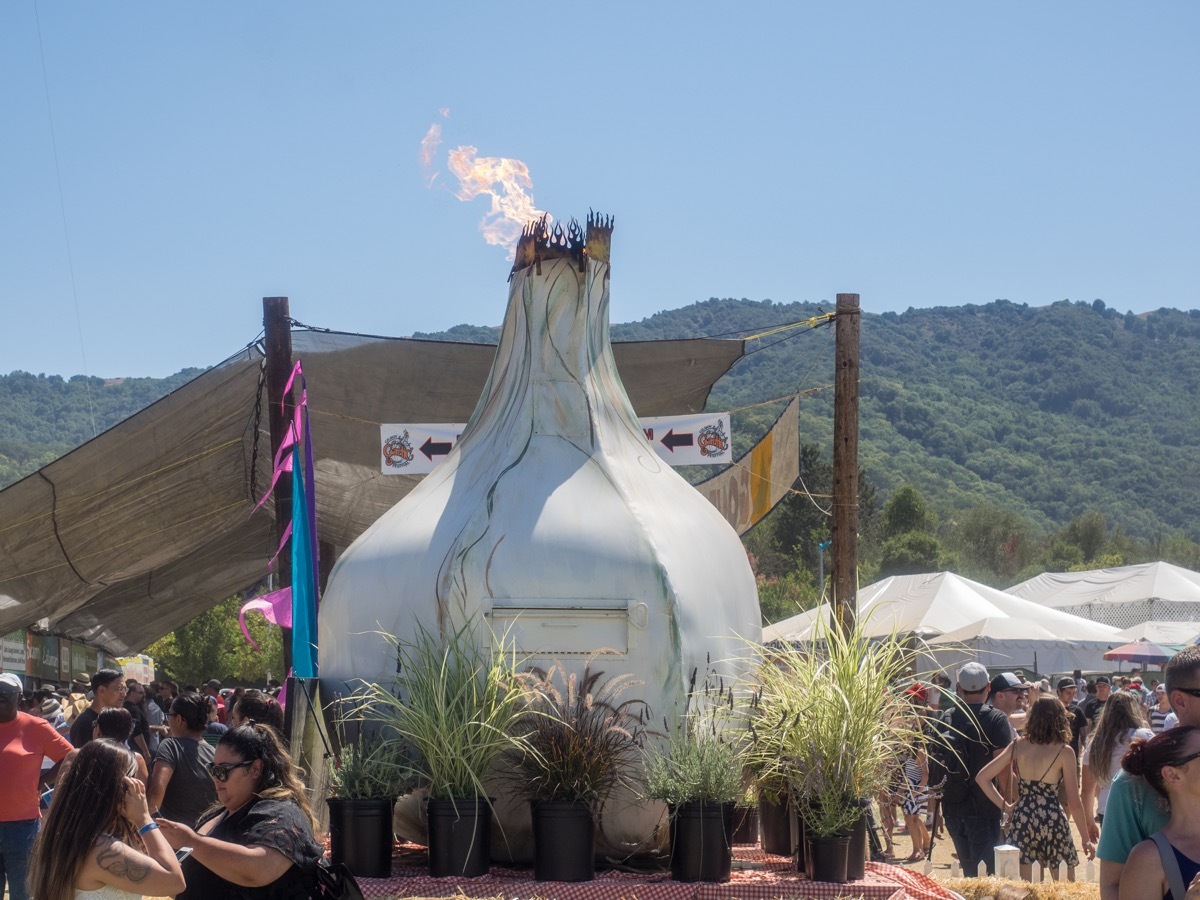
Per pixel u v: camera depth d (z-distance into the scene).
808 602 43.53
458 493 7.57
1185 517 199.88
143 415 11.86
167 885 4.05
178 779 6.86
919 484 171.50
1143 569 26.34
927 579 22.58
